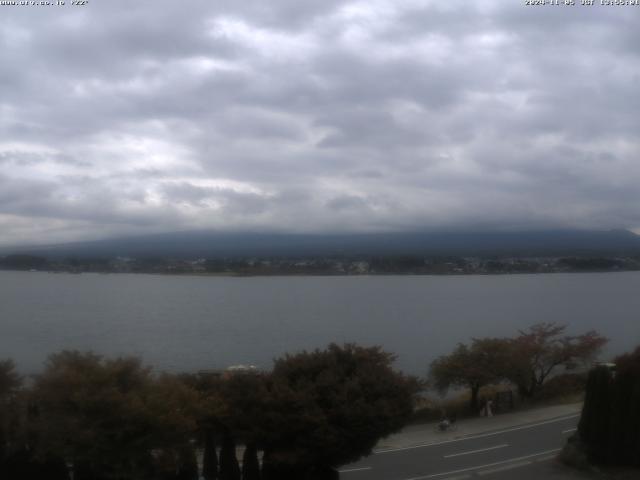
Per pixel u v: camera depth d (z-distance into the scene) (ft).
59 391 60.18
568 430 104.88
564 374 148.36
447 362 123.44
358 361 78.02
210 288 650.02
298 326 325.42
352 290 638.94
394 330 306.14
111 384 61.52
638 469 82.74
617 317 368.27
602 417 84.43
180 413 62.08
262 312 401.08
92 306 433.89
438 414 115.24
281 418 68.23
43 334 287.28
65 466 64.39
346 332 297.74
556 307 441.27
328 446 68.64
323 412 69.26
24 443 62.28
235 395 69.97
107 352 224.74
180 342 261.24
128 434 59.47
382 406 70.23
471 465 86.74
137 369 66.90
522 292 612.29
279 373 75.41
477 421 111.86
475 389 121.70
